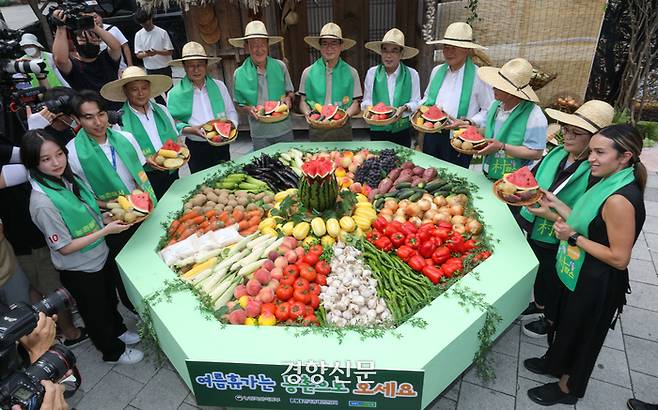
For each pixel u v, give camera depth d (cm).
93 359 383
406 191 409
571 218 279
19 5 1892
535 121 381
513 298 307
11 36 396
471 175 441
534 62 694
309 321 285
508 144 394
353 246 348
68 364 207
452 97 486
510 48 689
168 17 955
